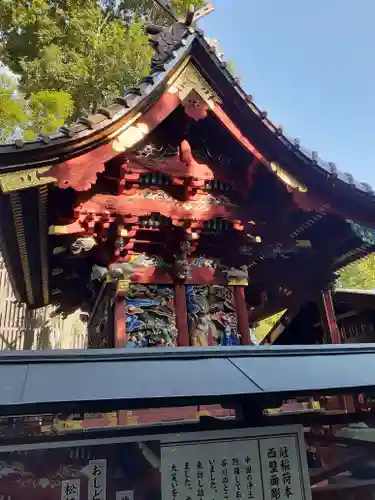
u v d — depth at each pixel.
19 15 20.06
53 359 3.69
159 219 8.55
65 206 7.95
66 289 13.12
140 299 8.49
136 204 8.23
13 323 25.69
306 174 8.58
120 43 21.31
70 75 20.61
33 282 12.05
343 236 9.48
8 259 10.13
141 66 21.83
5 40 21.56
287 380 3.59
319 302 10.49
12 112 14.41
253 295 11.85
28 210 7.62
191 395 3.20
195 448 3.79
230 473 3.78
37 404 2.93
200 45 8.20
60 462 3.88
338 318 12.46
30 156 6.54
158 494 3.90
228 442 3.87
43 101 16.80
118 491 3.87
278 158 8.54
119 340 7.90
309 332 13.27
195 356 4.00
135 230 8.30
